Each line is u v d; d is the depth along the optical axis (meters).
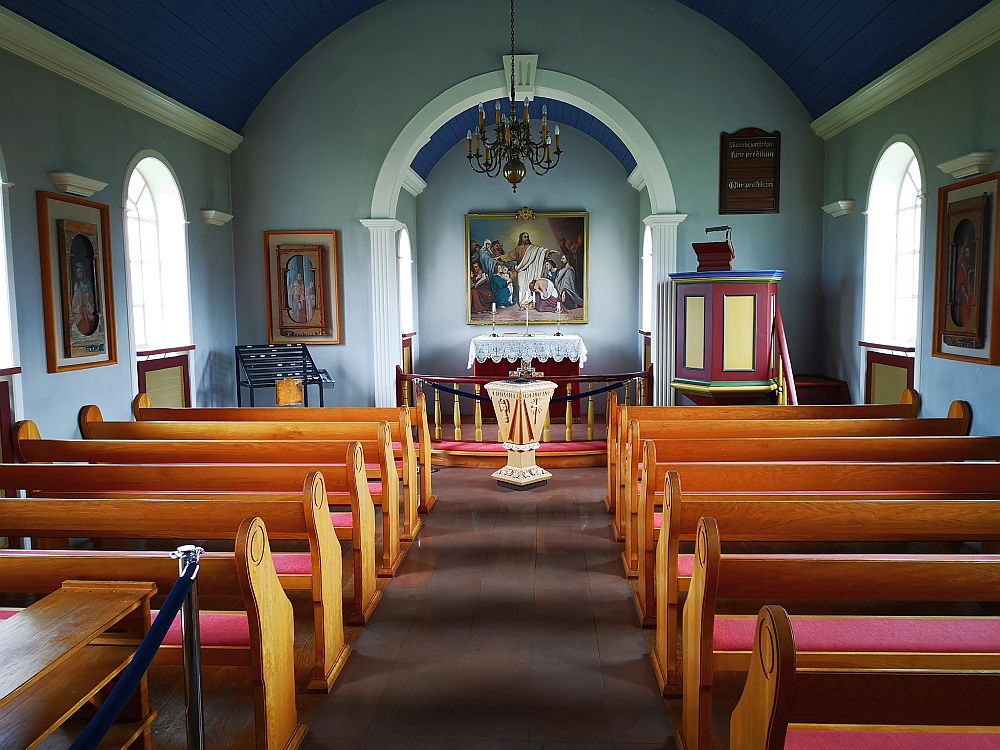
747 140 8.51
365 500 4.27
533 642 3.93
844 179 7.96
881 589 2.69
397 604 4.40
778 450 4.66
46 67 5.57
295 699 3.18
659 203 8.60
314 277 8.87
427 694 3.44
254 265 8.92
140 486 4.16
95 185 5.99
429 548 5.34
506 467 7.17
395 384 8.91
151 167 7.31
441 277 12.14
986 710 1.85
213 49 7.21
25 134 5.36
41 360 5.49
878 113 7.14
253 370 8.40
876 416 5.97
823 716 1.86
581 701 3.38
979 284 5.41
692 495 4.20
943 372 6.00
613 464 6.09
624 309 12.02
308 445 4.80
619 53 8.52
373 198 8.77
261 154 8.82
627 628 4.08
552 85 8.54
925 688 1.83
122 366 6.58
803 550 5.25
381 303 8.84
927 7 5.68
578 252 12.02
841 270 8.07
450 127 11.00
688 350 7.57
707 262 7.54
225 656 3.01
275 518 3.39
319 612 3.46
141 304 7.37
